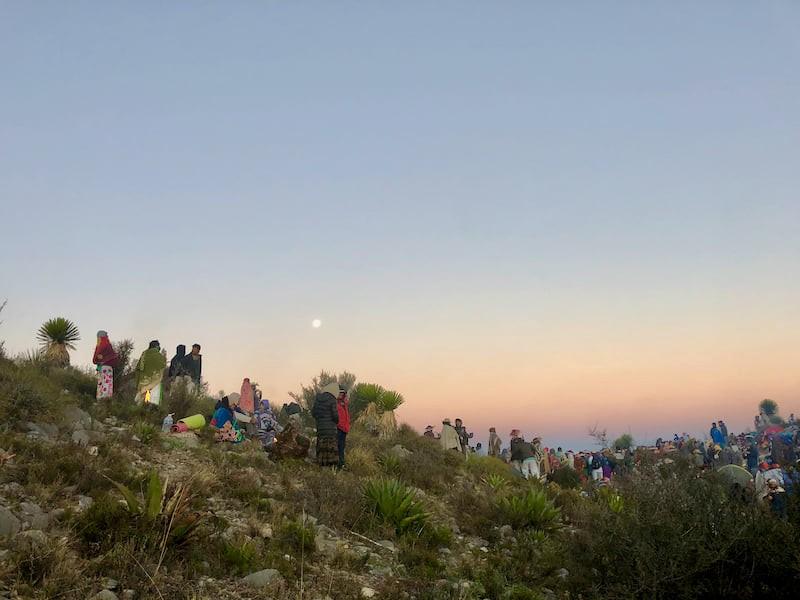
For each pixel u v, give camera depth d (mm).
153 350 15094
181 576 5785
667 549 7254
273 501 9102
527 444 18422
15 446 8469
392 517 9555
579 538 9016
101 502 6602
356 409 19969
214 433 13609
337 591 6477
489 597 7453
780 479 10281
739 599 6945
